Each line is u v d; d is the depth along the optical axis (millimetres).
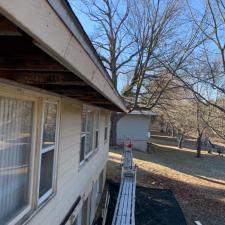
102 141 12633
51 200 4758
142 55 22656
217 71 15953
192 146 40750
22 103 3545
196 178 19188
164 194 14211
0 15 1464
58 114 4977
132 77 24812
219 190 16797
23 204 3721
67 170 5918
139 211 11836
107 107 9844
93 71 3094
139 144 29516
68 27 1980
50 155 4770
